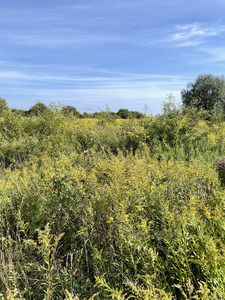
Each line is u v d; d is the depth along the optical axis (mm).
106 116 10766
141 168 3697
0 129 9531
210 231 2275
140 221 2506
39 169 5059
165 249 2252
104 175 3980
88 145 7602
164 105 7984
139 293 1631
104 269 2092
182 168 3670
